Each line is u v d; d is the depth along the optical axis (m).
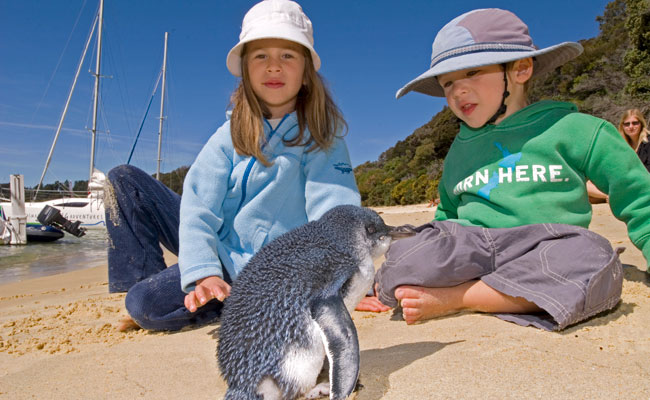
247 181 1.06
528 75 1.14
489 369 0.69
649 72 8.11
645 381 0.64
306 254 0.66
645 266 1.32
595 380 0.64
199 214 0.99
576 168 1.07
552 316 0.87
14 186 5.47
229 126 1.11
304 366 0.61
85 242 5.79
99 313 1.34
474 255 0.97
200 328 1.11
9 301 1.81
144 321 1.08
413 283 0.97
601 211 3.01
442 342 0.83
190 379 0.78
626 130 2.50
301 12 1.08
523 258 0.94
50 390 0.76
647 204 1.03
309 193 1.06
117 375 0.81
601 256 0.90
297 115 1.10
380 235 0.73
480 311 1.00
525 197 1.05
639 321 0.87
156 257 1.36
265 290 0.63
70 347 1.00
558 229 0.95
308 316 0.62
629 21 8.30
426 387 0.65
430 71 1.11
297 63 1.06
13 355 0.96
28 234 5.61
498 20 1.10
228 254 1.04
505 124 1.11
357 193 1.08
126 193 1.32
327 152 1.10
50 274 3.08
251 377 0.61
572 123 1.05
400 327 0.97
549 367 0.69
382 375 0.71
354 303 0.70
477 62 1.04
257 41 1.03
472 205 1.13
